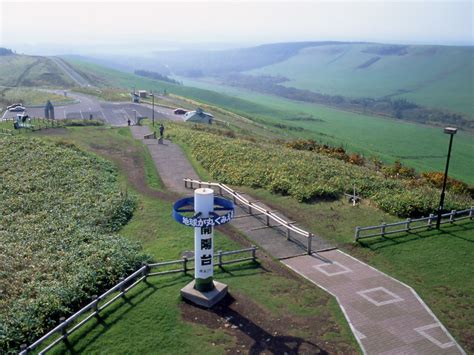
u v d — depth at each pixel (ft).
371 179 134.10
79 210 114.32
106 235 101.35
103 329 64.44
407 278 79.71
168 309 68.90
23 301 74.13
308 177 132.87
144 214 113.80
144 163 159.74
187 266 83.20
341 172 139.44
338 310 69.21
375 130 598.34
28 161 147.02
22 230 103.40
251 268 82.94
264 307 69.77
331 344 61.36
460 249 90.53
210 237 69.51
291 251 90.63
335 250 91.56
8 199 119.44
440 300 72.69
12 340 64.44
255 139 223.92
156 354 59.26
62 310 71.15
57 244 96.89
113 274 81.97
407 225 98.89
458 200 121.19
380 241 94.63
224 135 221.46
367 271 82.28
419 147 476.95
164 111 337.31
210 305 69.36
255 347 60.54
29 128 202.28
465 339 63.10
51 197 122.31
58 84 643.04
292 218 108.58
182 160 166.30
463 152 454.40
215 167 152.56
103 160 156.66
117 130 217.36
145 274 78.79
